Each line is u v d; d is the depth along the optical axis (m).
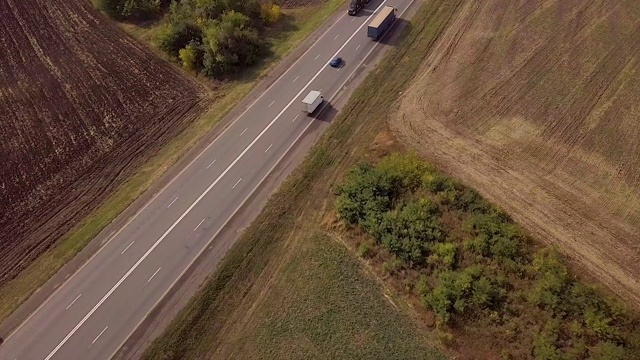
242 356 38.03
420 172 47.72
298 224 46.66
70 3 79.25
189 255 44.59
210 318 40.25
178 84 64.38
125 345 38.72
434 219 43.97
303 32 71.38
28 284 43.03
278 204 48.38
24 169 52.94
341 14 73.75
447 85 59.53
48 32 73.00
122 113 59.72
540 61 61.72
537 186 47.50
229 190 49.94
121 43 71.31
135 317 40.31
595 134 52.03
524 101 56.47
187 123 58.25
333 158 52.34
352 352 37.56
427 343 37.78
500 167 49.50
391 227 43.69
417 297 40.31
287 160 52.59
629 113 53.91
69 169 53.06
